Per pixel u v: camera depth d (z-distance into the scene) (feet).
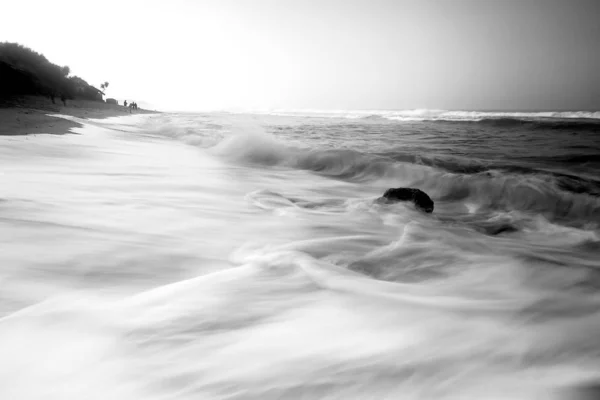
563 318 6.83
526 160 39.75
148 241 11.79
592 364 5.10
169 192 19.88
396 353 5.49
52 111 98.94
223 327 6.40
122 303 7.32
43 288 8.02
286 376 4.94
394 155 39.40
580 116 143.74
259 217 16.21
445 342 5.84
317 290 8.05
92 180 21.01
